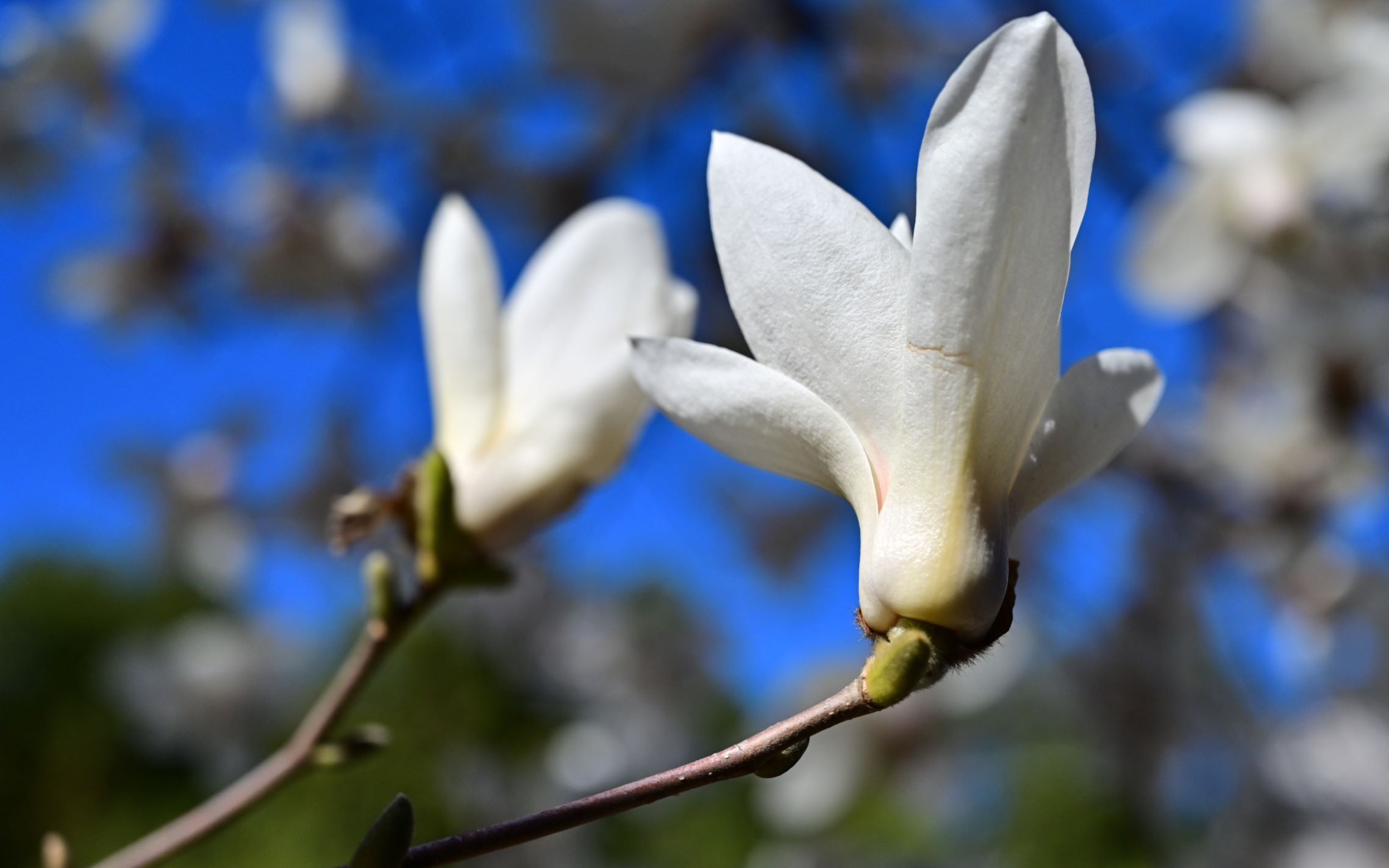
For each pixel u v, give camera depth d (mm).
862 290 572
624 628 1862
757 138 1564
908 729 1635
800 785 1671
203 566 1732
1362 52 1140
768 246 575
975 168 548
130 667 1775
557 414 688
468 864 1615
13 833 5363
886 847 1835
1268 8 1290
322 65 1646
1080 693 1553
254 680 1781
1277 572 1467
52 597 6461
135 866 674
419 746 1670
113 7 1618
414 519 685
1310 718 1513
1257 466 1447
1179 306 1193
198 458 1703
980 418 567
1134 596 1535
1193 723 1529
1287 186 1142
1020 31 544
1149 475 1494
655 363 579
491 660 1730
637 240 700
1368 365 1344
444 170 1668
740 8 1546
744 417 578
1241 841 1489
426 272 704
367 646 682
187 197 1677
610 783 1763
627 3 1570
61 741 4477
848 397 574
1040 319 561
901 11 1585
